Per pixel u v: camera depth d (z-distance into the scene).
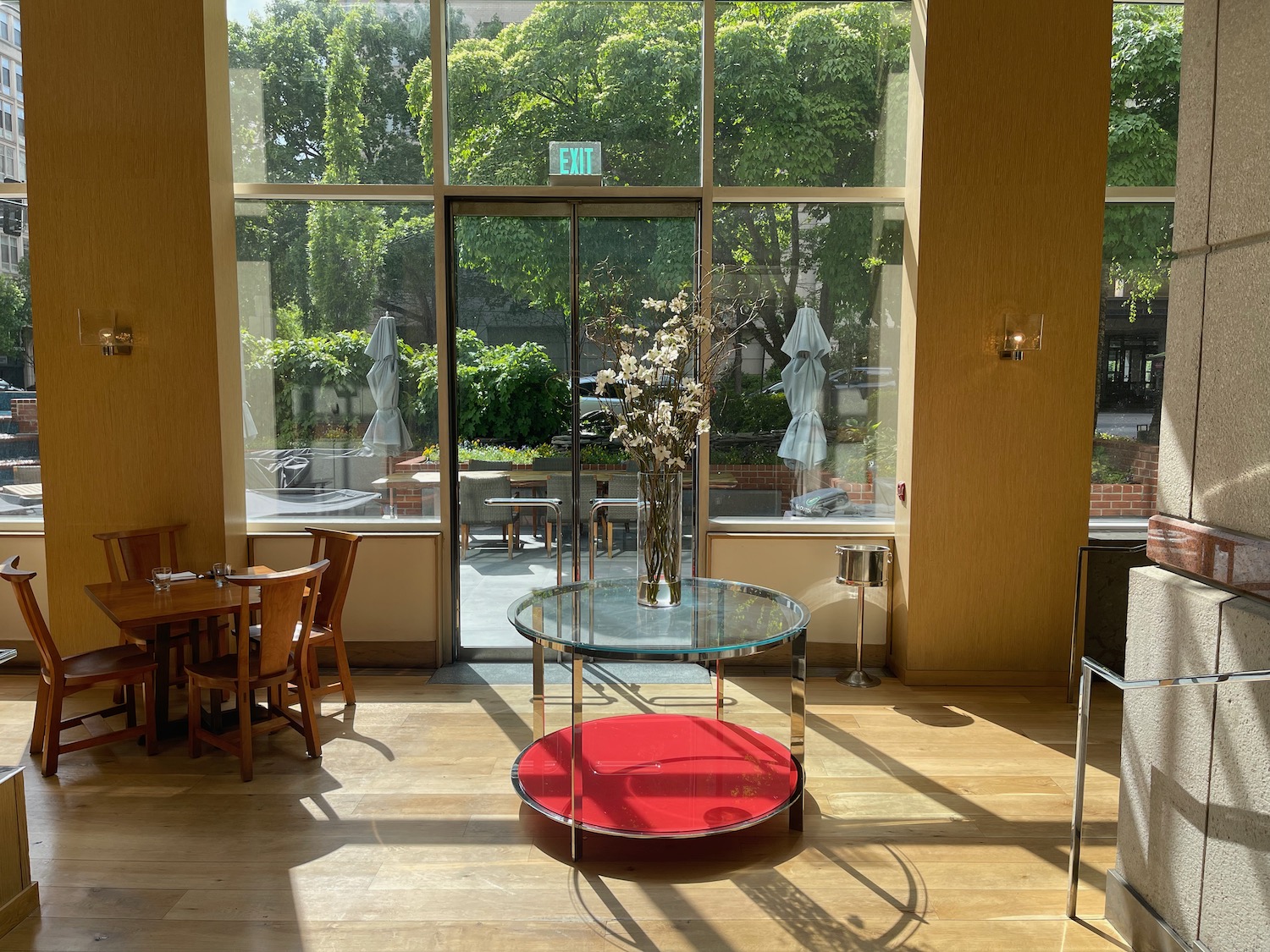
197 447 5.21
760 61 5.50
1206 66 2.52
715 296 5.61
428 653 5.62
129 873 3.20
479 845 3.41
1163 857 2.65
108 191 5.07
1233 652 2.34
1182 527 2.61
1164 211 5.67
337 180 5.57
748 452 5.67
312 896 3.06
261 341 5.61
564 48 5.50
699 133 5.55
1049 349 5.15
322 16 5.47
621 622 3.52
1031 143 5.04
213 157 5.14
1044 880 3.19
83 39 4.98
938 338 5.14
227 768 4.11
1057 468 5.20
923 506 5.21
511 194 5.51
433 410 5.68
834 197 5.50
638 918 2.93
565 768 3.83
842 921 2.92
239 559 5.46
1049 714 4.82
